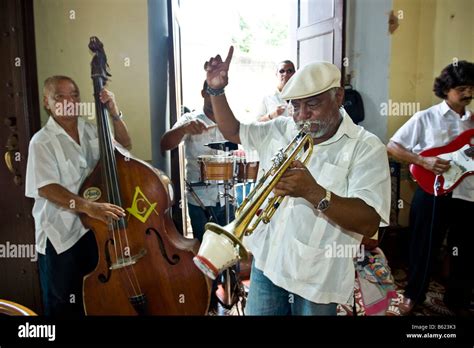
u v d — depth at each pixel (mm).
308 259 1123
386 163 1060
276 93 2855
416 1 2738
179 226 2670
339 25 2854
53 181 1530
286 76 2719
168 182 1622
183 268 1520
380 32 2801
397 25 2725
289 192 931
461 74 1949
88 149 1728
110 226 1482
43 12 1905
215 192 2225
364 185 1019
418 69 2807
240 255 853
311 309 1163
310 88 1017
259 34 6750
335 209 931
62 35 1947
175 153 2637
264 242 1254
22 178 1640
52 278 1624
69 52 1967
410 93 2814
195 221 2246
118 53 2041
